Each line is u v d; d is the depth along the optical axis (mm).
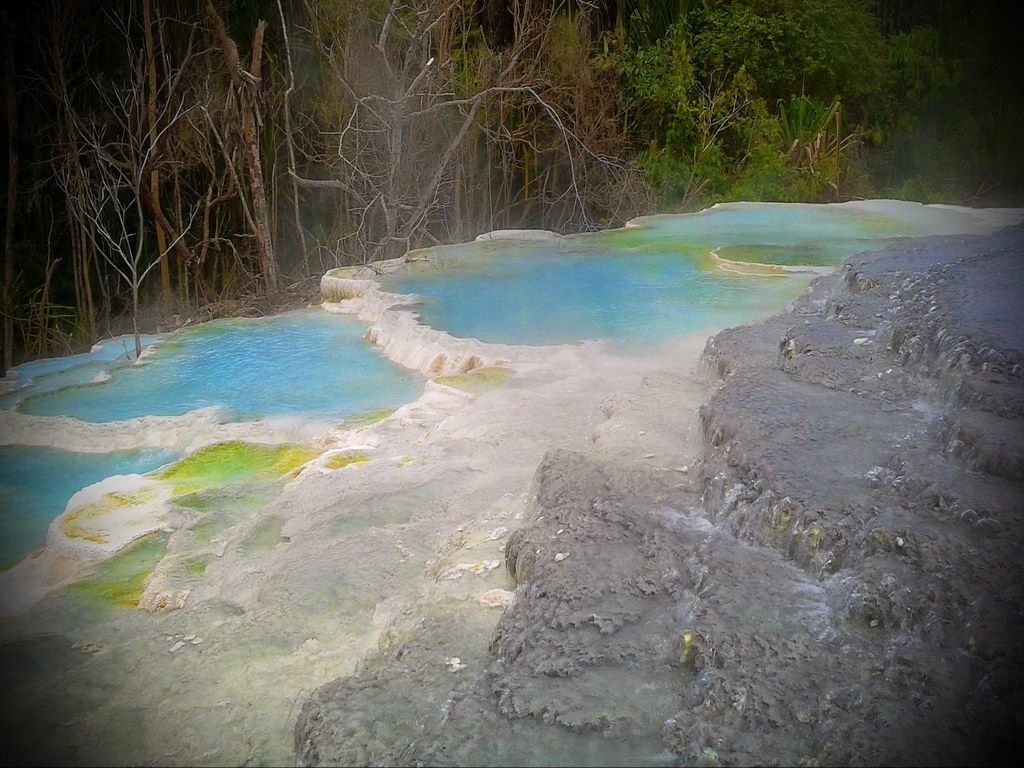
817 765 2166
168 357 7312
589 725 2412
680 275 8555
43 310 11617
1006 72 21516
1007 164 19078
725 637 2619
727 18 18375
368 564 3738
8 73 11156
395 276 8906
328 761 2395
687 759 2281
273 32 13320
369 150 13422
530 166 15930
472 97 13445
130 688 3133
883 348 4629
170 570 4070
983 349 3928
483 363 6391
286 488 4809
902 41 22422
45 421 5988
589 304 7637
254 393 6441
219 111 12172
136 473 5477
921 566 2750
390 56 14000
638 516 3441
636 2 17438
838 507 3076
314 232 13969
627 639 2738
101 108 12141
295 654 3199
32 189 11594
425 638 2969
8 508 5066
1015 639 2416
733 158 17344
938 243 6457
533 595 2996
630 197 15570
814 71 18766
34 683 3234
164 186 12516
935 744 2166
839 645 2580
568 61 15430
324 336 7750
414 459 4836
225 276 12500
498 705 2508
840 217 11297
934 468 3273
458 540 3783
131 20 12359
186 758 2697
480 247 10211
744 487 3381
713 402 4117
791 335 4941
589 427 5020
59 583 4121
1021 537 2805
